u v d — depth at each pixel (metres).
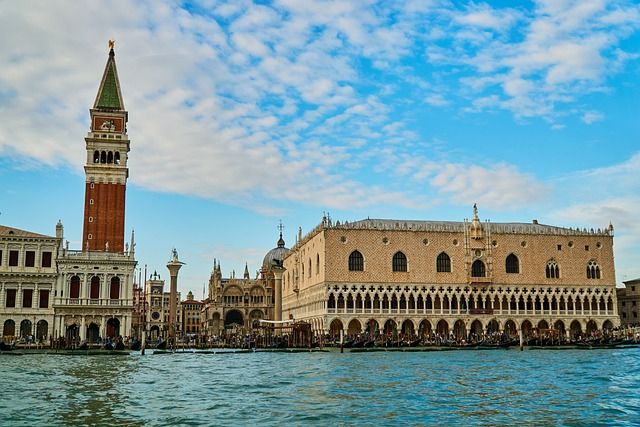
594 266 160.88
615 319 160.12
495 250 156.12
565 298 157.50
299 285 177.75
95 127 150.50
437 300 152.62
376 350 116.88
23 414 39.62
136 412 40.81
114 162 150.38
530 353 105.94
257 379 61.16
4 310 124.25
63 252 128.50
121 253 131.88
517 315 154.50
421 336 142.62
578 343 129.75
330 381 59.03
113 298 130.12
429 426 36.78
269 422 37.75
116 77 155.25
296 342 138.75
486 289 154.12
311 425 36.91
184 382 58.38
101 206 147.50
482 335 141.75
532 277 156.88
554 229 163.50
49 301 126.94
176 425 36.66
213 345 132.12
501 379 60.50
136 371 70.00
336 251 149.25
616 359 88.81
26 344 116.38
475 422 37.97
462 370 70.50
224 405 44.03
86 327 128.12
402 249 152.25
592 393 50.34
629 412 41.41
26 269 126.50
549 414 40.62
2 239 125.81
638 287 185.12
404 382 57.91
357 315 147.38
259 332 189.75
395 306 150.12
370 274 149.88
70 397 47.25
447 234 154.62
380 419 38.75
